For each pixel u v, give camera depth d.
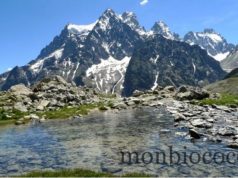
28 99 144.25
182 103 118.56
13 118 106.31
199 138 45.69
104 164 34.47
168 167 31.75
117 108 120.06
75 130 65.50
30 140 55.91
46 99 145.62
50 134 62.00
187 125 58.38
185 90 146.50
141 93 173.25
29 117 99.31
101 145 45.62
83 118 92.38
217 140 42.66
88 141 50.16
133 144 44.66
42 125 80.88
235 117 68.38
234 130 49.88
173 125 61.81
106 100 163.50
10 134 66.12
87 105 135.62
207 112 79.12
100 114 102.31
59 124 80.31
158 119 74.94
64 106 135.38
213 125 56.53
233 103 108.00
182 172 29.89
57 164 36.03
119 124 70.62
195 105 108.50
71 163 35.94
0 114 111.81
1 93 158.88
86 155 39.69
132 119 79.31
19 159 39.94
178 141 44.34
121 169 31.94
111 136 53.56
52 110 124.00
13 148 48.59
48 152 43.50
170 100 134.75
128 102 132.50
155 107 115.44
